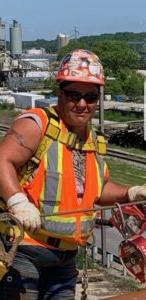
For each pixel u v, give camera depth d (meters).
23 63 146.38
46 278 3.89
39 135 3.63
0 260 3.38
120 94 110.94
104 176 3.99
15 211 3.38
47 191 3.65
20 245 3.68
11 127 3.68
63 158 3.68
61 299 3.92
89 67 3.67
